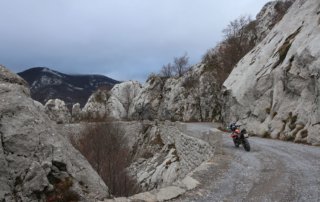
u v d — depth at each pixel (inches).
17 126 122.0
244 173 217.9
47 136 135.8
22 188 107.9
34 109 144.2
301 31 561.3
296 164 238.2
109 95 2124.8
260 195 159.0
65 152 142.1
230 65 1502.2
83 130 717.9
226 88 813.2
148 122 1318.9
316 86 385.7
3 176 102.8
